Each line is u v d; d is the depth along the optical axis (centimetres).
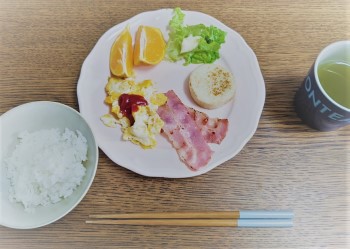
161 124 37
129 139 37
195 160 36
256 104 38
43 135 35
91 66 40
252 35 43
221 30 41
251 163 37
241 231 34
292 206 35
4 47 41
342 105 35
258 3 44
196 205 35
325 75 36
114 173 36
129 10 43
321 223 35
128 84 39
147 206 35
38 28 42
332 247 34
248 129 37
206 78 39
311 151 38
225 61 41
